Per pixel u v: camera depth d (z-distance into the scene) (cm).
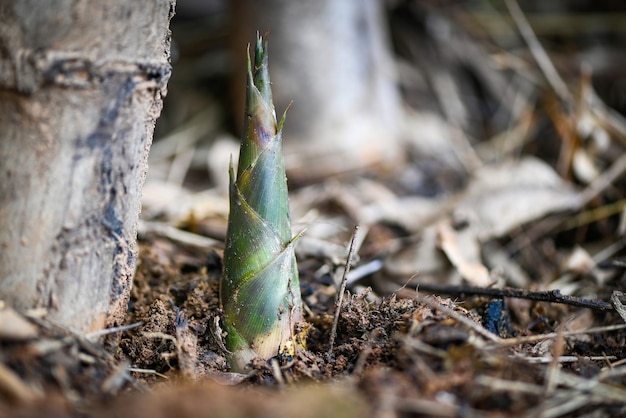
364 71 141
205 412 61
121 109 67
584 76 141
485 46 173
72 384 64
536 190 121
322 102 138
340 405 62
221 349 74
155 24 67
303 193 132
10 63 63
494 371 67
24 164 65
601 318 89
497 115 167
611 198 120
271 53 137
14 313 65
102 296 70
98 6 64
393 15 175
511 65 162
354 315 77
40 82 64
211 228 112
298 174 137
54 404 61
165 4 68
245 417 61
